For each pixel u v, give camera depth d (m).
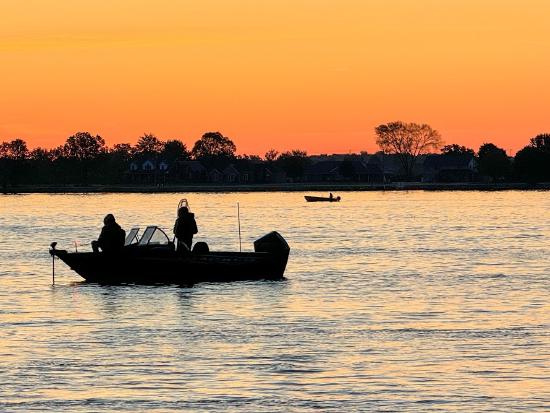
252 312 93.50
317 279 121.00
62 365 69.75
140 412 58.62
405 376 66.38
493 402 60.06
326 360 71.12
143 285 114.56
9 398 61.38
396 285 115.12
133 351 74.44
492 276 125.25
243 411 58.75
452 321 87.69
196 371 68.00
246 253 118.50
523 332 81.69
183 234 115.81
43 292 109.19
